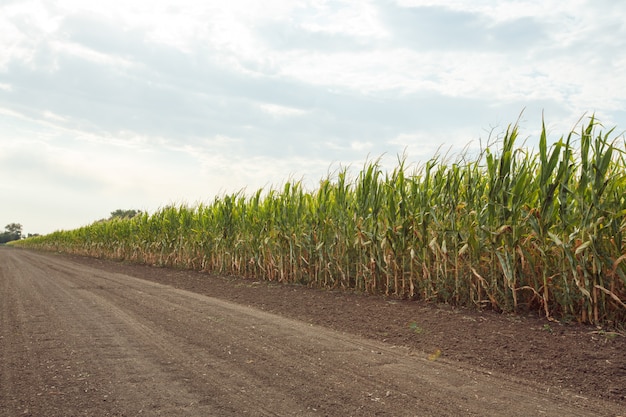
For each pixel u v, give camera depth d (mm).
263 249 13867
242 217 15328
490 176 7605
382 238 9719
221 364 4668
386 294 9586
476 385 4148
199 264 18672
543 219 6969
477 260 7855
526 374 4539
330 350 5305
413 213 9062
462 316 7148
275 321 7121
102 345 5418
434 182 8945
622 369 4621
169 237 21453
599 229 6484
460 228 8312
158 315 7496
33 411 3348
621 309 6438
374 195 10031
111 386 3938
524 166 7258
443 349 5430
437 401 3676
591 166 6512
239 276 15203
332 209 11531
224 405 3520
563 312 6848
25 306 8320
